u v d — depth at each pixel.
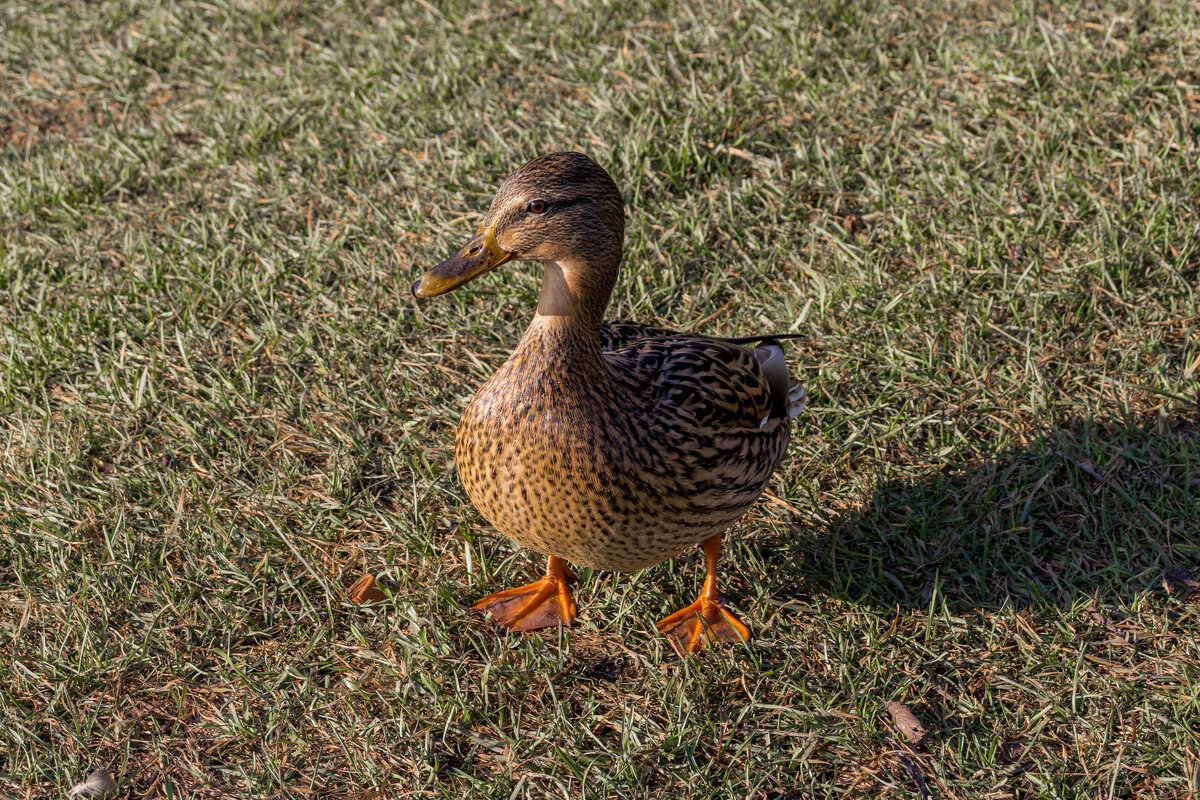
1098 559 1.12
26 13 1.85
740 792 1.01
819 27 1.59
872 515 1.15
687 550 1.15
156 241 1.40
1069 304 1.27
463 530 1.14
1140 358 1.23
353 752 1.03
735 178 1.41
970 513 1.15
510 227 0.97
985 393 1.22
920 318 1.28
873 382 1.24
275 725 1.04
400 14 1.75
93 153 1.51
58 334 1.29
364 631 1.10
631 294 1.32
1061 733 1.03
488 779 1.02
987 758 1.01
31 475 1.18
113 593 1.11
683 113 1.46
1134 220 1.33
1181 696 1.03
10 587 1.12
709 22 1.63
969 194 1.36
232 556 1.14
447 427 1.23
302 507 1.17
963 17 1.60
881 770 1.02
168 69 1.70
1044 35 1.49
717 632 1.09
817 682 1.06
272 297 1.33
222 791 1.02
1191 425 1.19
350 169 1.45
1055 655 1.06
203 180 1.47
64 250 1.38
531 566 1.14
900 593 1.11
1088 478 1.17
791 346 1.27
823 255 1.34
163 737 1.04
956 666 1.07
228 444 1.22
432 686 1.05
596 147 1.44
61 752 1.03
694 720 1.04
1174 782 1.00
